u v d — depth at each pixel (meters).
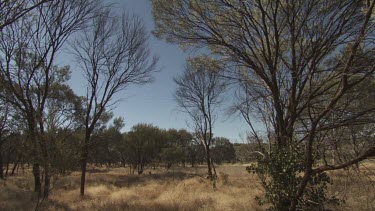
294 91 9.27
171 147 52.91
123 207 13.05
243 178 25.72
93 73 18.36
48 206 13.57
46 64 16.14
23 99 14.24
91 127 18.48
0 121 20.23
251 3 9.20
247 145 12.88
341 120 7.26
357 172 6.98
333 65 9.39
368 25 6.57
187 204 12.93
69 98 21.45
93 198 16.83
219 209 11.55
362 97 7.44
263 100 10.77
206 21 10.09
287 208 8.27
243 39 10.17
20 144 11.22
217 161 70.12
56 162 10.93
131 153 48.38
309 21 8.93
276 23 9.51
